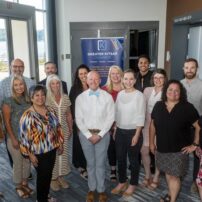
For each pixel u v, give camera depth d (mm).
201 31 4281
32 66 5285
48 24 5867
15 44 4895
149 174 3029
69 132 2938
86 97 2541
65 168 2961
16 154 2723
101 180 2676
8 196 2879
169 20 5246
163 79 2730
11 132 2594
